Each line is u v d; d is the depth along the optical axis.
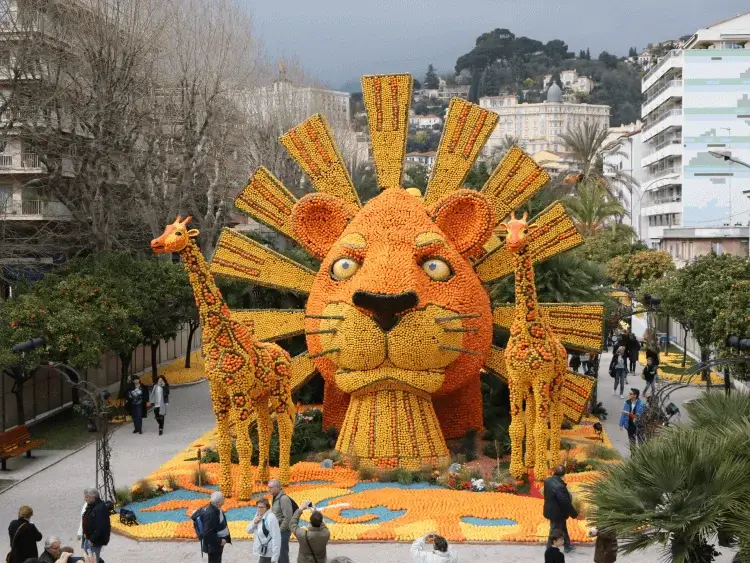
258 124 55.56
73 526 17.48
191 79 37.66
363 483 19.38
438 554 12.49
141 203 36.75
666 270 50.41
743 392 13.46
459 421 22.17
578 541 15.48
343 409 22.58
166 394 26.69
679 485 10.55
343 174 22.41
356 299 19.33
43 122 35.12
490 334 21.47
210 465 21.06
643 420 20.41
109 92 32.34
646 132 72.50
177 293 31.25
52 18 31.44
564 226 22.06
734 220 62.19
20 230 39.62
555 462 19.12
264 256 22.64
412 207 20.73
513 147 22.17
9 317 24.33
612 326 39.12
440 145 22.28
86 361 24.81
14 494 19.84
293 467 20.22
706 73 61.78
